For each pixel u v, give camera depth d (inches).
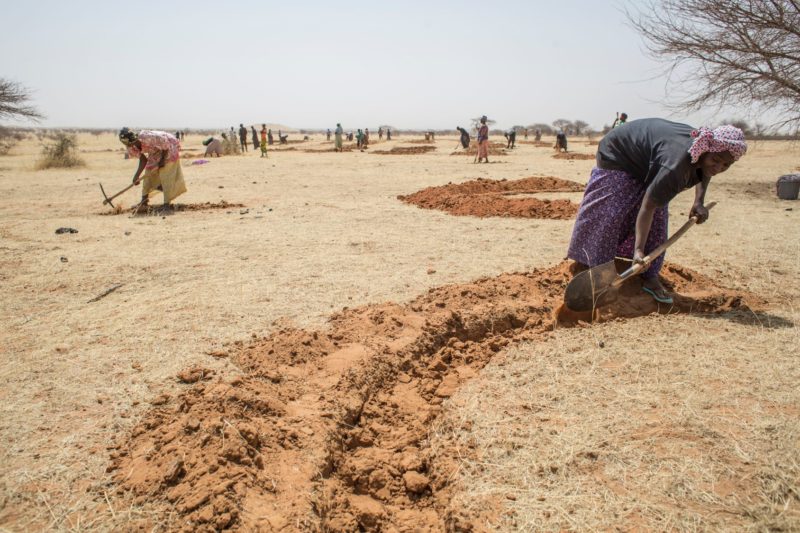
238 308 193.0
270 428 117.3
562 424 122.1
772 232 309.3
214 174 703.7
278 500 98.9
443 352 165.5
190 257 263.7
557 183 519.8
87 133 4891.7
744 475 102.3
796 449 108.0
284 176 668.7
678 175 157.8
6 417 124.6
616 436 116.2
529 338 169.5
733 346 157.5
